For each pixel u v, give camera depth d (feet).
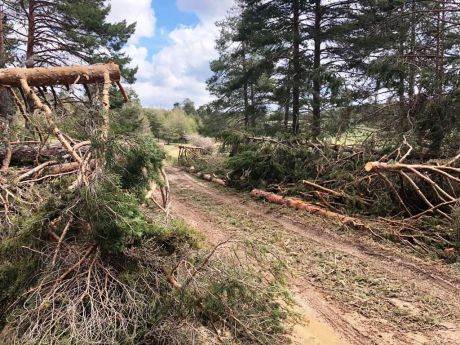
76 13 52.03
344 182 29.04
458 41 34.30
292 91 59.26
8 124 19.58
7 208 14.16
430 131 30.71
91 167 13.12
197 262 11.55
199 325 10.81
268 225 25.88
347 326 13.50
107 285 10.52
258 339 11.03
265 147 35.73
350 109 40.27
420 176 23.66
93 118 17.01
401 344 12.54
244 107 89.25
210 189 40.96
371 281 16.96
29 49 51.83
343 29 50.96
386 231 22.72
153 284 11.04
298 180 33.30
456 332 13.23
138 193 14.06
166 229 11.87
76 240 11.49
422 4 40.91
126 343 9.55
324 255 20.01
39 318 9.48
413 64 34.19
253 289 11.44
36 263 10.80
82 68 20.25
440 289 16.35
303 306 14.78
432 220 22.43
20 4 51.13
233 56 81.41
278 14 57.36
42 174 17.74
